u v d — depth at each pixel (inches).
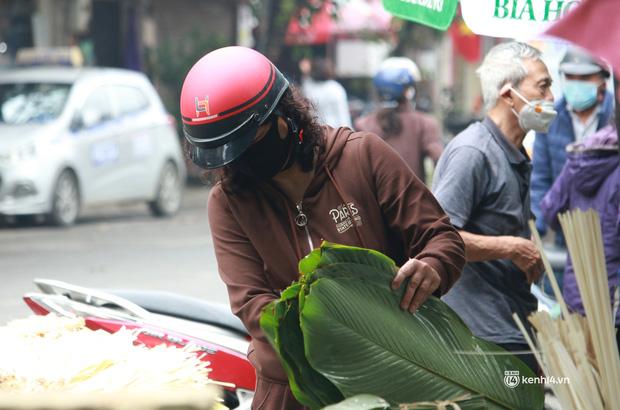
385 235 130.6
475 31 152.8
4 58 802.2
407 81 346.0
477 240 165.0
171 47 1037.8
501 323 167.9
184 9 1112.2
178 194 690.2
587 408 104.5
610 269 186.7
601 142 189.5
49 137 567.2
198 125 122.2
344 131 132.3
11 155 551.8
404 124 347.9
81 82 604.7
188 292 379.9
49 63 676.1
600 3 94.0
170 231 582.6
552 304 208.4
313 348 108.7
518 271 169.8
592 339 105.3
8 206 552.4
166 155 669.3
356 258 113.7
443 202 167.2
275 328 111.3
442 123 935.0
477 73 178.2
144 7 1014.4
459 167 168.4
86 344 133.1
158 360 126.1
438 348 113.7
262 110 121.9
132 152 632.4
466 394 111.3
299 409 129.6
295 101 126.6
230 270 131.7
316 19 896.9
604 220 187.6
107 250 490.6
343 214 129.4
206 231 582.6
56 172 566.6
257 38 908.6
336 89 494.3
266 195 130.3
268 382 131.0
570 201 197.0
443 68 1026.7
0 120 580.7
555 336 105.7
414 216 128.3
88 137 594.2
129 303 183.6
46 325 145.9
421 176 349.7
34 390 117.6
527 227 176.1
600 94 241.9
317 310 109.0
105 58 936.3
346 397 108.3
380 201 129.8
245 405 173.2
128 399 110.1
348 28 1084.5
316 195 129.7
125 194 629.6
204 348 177.3
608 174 187.8
